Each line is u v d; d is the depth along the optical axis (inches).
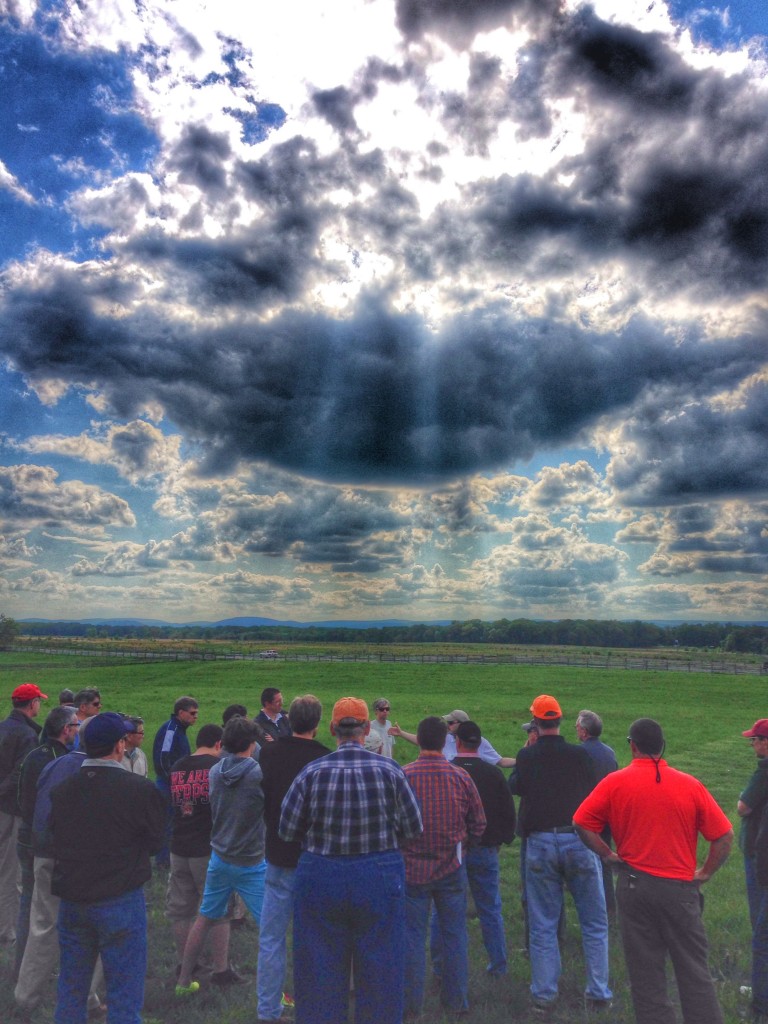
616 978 277.1
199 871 271.3
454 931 243.0
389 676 2443.4
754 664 2918.3
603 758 301.3
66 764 229.8
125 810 196.7
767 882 236.4
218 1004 249.3
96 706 315.9
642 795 199.9
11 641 4940.9
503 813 271.1
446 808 239.5
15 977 253.3
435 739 247.4
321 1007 185.2
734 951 306.5
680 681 2219.5
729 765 813.2
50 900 240.4
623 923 200.5
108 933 195.0
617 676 2394.2
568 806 257.0
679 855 197.3
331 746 905.5
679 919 194.4
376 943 187.3
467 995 251.9
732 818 563.8
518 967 286.4
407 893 238.4
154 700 1550.2
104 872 194.9
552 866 255.4
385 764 197.6
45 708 1362.0
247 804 253.8
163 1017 241.9
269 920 237.3
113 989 196.1
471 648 6579.7
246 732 259.4
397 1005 187.3
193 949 254.5
